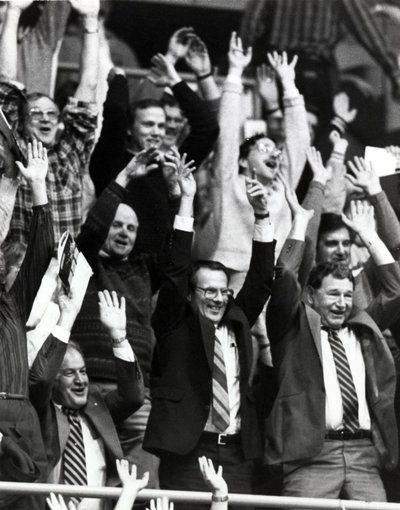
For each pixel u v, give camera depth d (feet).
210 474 42.42
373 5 73.46
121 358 50.29
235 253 61.36
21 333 45.62
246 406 51.37
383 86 72.74
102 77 64.75
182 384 51.06
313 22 71.92
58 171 57.88
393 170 61.98
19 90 58.23
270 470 52.85
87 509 49.49
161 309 51.90
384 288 57.31
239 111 62.95
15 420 44.73
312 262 58.90
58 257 46.50
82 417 50.19
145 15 69.97
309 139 65.67
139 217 57.62
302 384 52.85
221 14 71.05
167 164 54.24
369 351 54.34
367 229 58.13
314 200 61.46
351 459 52.75
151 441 50.29
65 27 66.13
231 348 51.98
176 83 61.31
